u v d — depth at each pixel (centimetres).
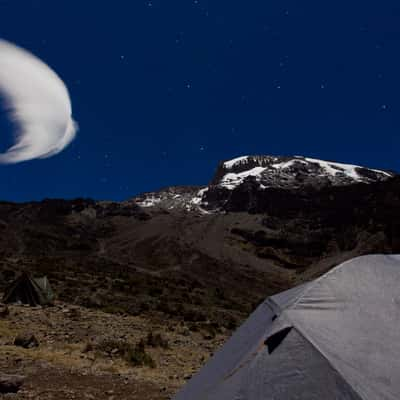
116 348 1245
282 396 390
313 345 417
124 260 13150
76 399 757
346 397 374
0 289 2662
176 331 1850
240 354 471
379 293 475
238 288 10844
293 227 19412
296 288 557
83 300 2520
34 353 1083
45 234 15725
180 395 547
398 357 405
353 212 19150
